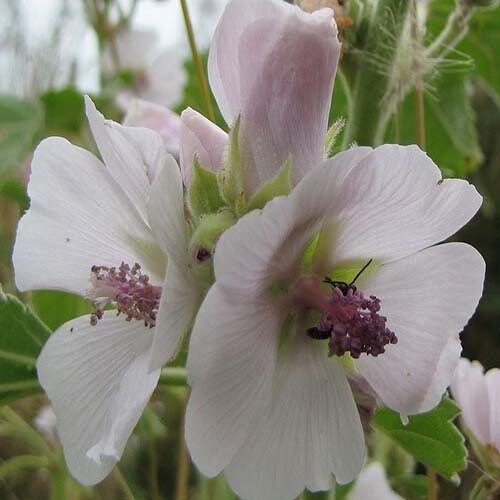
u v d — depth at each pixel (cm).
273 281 6
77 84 23
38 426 16
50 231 7
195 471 17
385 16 8
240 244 5
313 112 6
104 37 18
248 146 6
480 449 9
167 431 14
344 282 6
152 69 19
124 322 7
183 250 6
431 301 6
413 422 8
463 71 10
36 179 7
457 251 6
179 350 6
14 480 18
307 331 6
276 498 6
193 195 6
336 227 6
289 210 5
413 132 12
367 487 9
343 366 6
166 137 10
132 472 17
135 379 6
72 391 6
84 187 7
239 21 6
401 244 6
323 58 6
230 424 6
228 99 6
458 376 9
